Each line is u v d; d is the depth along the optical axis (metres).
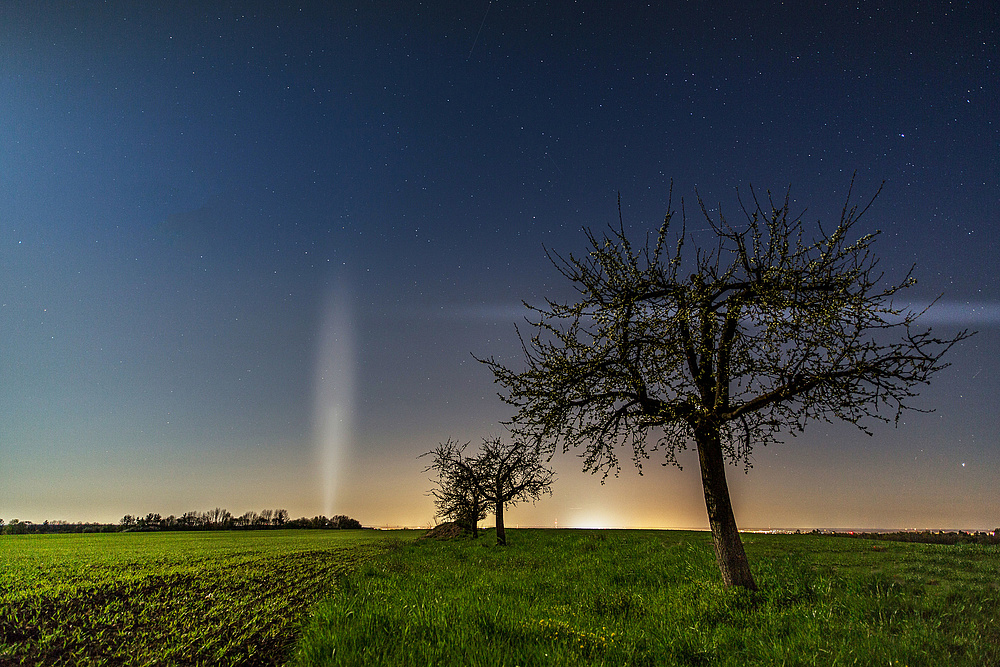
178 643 9.88
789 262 11.72
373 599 11.38
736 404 12.32
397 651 7.61
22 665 8.91
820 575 12.38
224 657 8.98
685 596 11.29
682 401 12.55
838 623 8.56
